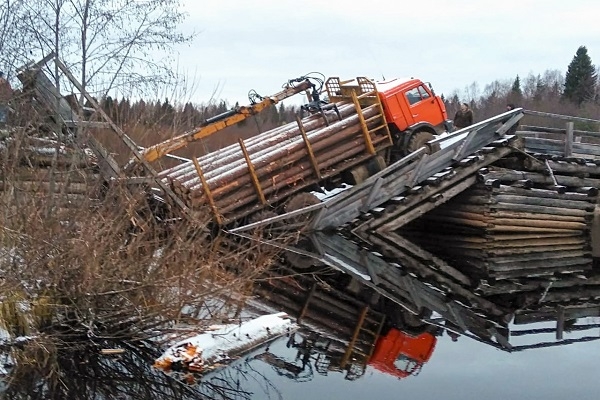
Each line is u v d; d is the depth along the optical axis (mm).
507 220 16609
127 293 8094
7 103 9438
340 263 13672
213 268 9648
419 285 13203
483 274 14703
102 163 9773
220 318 8898
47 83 10039
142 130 10477
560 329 11023
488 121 16406
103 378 7320
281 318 9781
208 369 7676
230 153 15133
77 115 9984
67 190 8367
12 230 7613
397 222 16062
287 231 13930
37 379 7109
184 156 17625
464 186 16469
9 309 7609
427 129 17250
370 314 11273
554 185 17266
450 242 17500
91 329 7891
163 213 12711
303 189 15906
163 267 8242
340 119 16344
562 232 17656
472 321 11312
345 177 16578
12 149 8656
